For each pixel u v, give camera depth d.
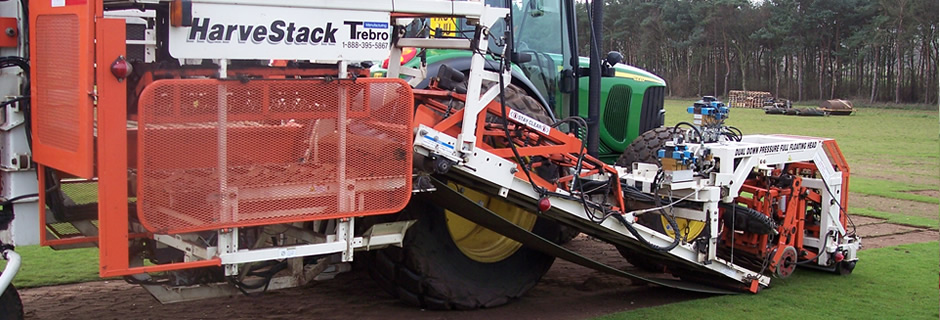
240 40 3.65
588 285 6.06
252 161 3.74
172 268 3.63
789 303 5.48
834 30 57.31
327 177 3.95
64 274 6.00
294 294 5.64
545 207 4.81
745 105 40.16
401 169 4.18
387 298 5.55
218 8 3.58
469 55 5.91
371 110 4.05
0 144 4.07
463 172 4.55
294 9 3.76
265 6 3.69
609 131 7.83
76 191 4.26
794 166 6.43
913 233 8.26
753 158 5.76
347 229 4.11
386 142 4.11
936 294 5.72
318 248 4.00
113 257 3.51
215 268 4.16
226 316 5.06
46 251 6.74
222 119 3.64
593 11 6.49
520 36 6.46
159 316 5.02
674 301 5.61
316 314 5.13
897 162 16.06
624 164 7.05
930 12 48.38
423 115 4.46
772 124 26.97
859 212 9.52
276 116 3.77
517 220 5.46
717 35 61.56
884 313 5.22
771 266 5.88
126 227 3.54
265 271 4.34
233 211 3.72
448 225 5.09
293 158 3.85
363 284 5.95
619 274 5.41
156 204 3.51
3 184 4.10
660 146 6.90
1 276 3.83
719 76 63.91
